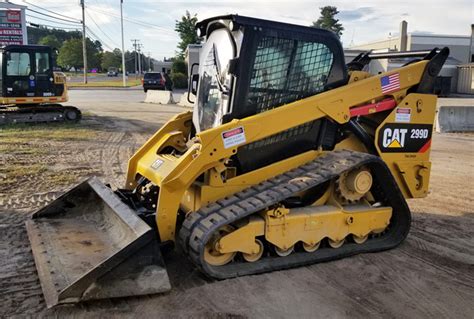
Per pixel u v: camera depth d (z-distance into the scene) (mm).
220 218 4215
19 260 4734
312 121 5086
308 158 5121
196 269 4562
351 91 5059
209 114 5180
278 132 4715
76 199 5656
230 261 4562
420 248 5355
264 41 4676
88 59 105500
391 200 5352
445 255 5164
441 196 7734
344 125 5262
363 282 4449
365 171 4969
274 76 4793
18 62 15547
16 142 11961
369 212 5105
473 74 35562
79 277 3795
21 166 9102
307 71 4973
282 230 4594
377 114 5469
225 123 4633
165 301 3977
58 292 3715
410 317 3857
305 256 4793
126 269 3852
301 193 5020
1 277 4355
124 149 11461
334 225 4902
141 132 14469
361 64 6266
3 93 15578
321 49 5012
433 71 5512
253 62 4648
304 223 4703
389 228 5484
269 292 4176
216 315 3785
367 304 4039
